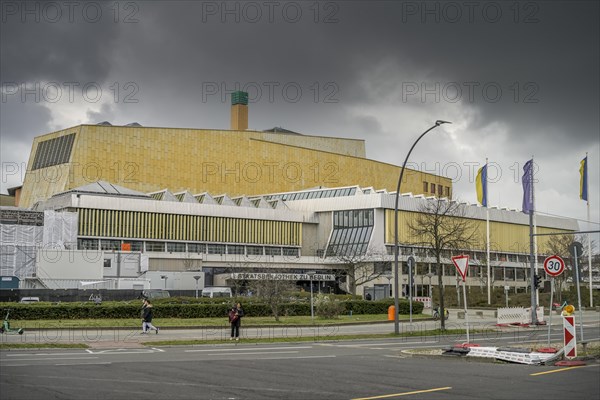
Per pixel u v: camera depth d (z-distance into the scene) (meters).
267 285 50.16
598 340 26.83
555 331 40.09
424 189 139.25
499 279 107.25
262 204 107.62
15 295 60.81
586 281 90.12
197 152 114.25
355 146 140.38
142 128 109.31
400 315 56.75
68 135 106.75
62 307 42.50
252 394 14.33
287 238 105.25
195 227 97.19
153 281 76.19
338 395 14.26
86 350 25.28
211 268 92.69
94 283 67.25
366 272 86.12
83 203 87.88
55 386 15.10
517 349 22.14
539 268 94.38
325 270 98.12
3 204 135.75
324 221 107.50
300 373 18.05
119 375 17.19
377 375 17.67
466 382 16.33
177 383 15.85
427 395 14.27
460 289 89.75
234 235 100.44
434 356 22.72
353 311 56.16
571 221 128.88
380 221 99.31
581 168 54.72
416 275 94.81
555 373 18.09
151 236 93.06
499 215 112.12
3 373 17.31
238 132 118.81
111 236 89.62
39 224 80.00
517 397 14.01
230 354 23.95
